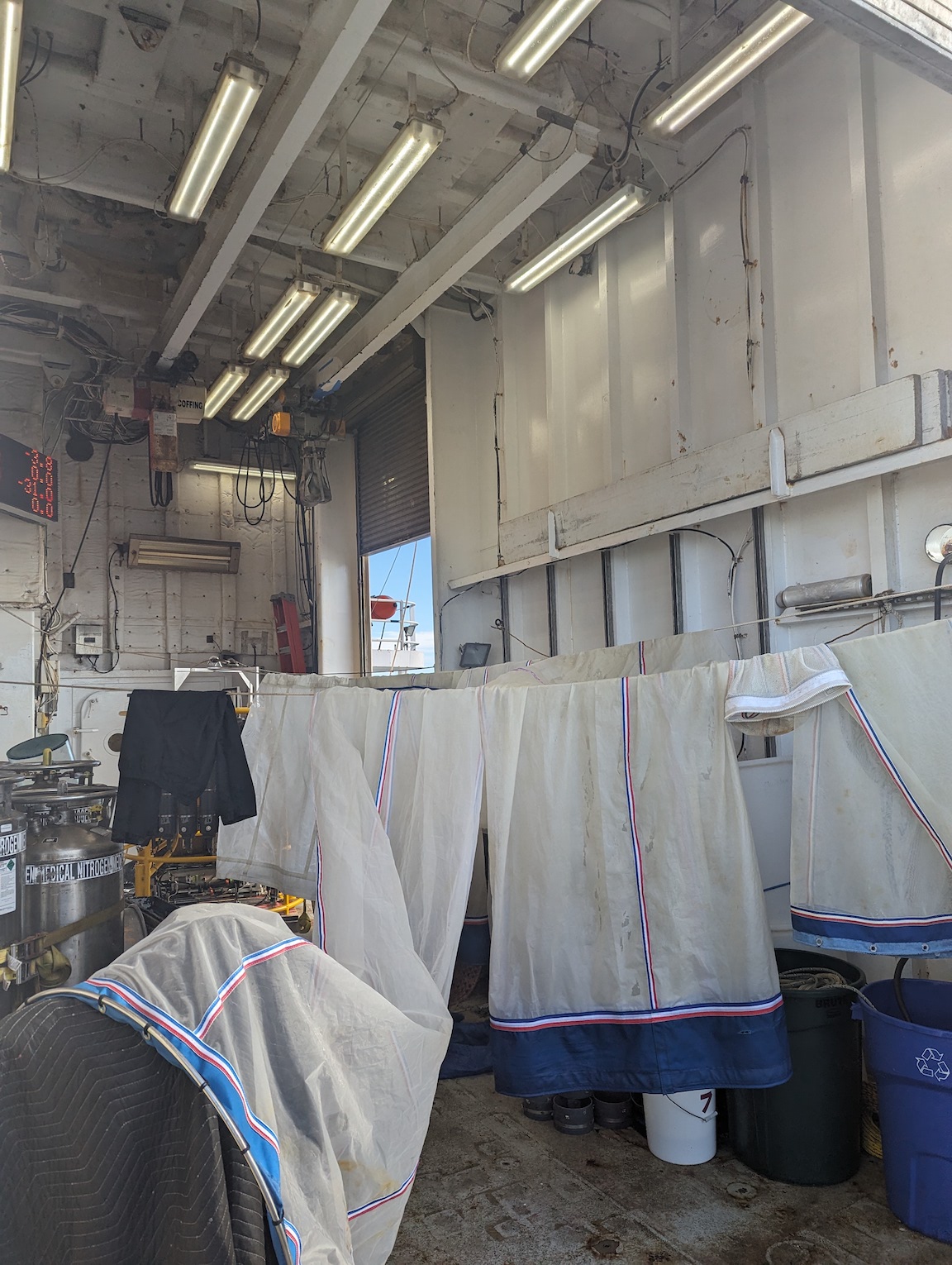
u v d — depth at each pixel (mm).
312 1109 1249
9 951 2939
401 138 3545
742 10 3764
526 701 2512
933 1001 2549
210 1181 1040
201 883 4832
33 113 4449
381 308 5648
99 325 6887
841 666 2121
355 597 8516
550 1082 2318
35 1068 1123
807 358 3611
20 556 5332
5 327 6266
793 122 3688
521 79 3131
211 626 8812
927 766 2010
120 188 4691
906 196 3188
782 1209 2354
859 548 3373
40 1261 1109
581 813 2436
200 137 3539
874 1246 2172
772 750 3418
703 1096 2629
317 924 2482
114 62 3955
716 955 2254
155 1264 1075
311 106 3408
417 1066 1555
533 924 2406
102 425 7582
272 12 3477
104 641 8258
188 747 2992
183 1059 1105
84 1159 1099
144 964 1265
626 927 2330
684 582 4242
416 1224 2344
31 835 3277
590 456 5031
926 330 3111
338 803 2592
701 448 4141
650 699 2371
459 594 5992
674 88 3262
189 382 7082
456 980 3814
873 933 2119
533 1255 2191
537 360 5602
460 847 2477
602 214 3957
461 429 6168
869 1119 2611
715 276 4086
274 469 8766
